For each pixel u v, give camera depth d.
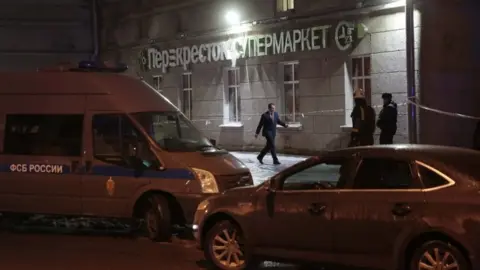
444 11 16.14
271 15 20.14
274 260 7.36
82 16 28.62
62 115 10.29
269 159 18.73
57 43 28.81
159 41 24.81
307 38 19.00
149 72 25.47
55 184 10.18
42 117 10.41
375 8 16.94
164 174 9.54
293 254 7.13
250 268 7.88
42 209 10.35
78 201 10.07
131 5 26.28
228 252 7.71
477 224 5.92
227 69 22.16
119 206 9.81
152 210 9.65
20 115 10.54
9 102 10.65
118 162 9.83
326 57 18.55
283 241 7.19
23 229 10.83
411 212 6.27
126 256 8.69
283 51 19.83
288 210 7.12
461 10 16.30
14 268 8.04
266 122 17.34
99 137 10.02
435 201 6.20
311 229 6.93
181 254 8.80
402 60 16.42
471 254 5.91
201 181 9.35
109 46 27.75
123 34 26.89
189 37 23.31
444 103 16.12
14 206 10.52
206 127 22.91
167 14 24.42
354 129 13.37
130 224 10.99
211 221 7.93
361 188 6.71
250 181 10.01
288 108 20.14
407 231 6.27
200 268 7.97
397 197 6.42
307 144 19.33
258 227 7.38
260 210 7.37
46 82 10.53
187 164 9.49
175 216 9.68
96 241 9.77
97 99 10.13
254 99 21.00
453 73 16.22
